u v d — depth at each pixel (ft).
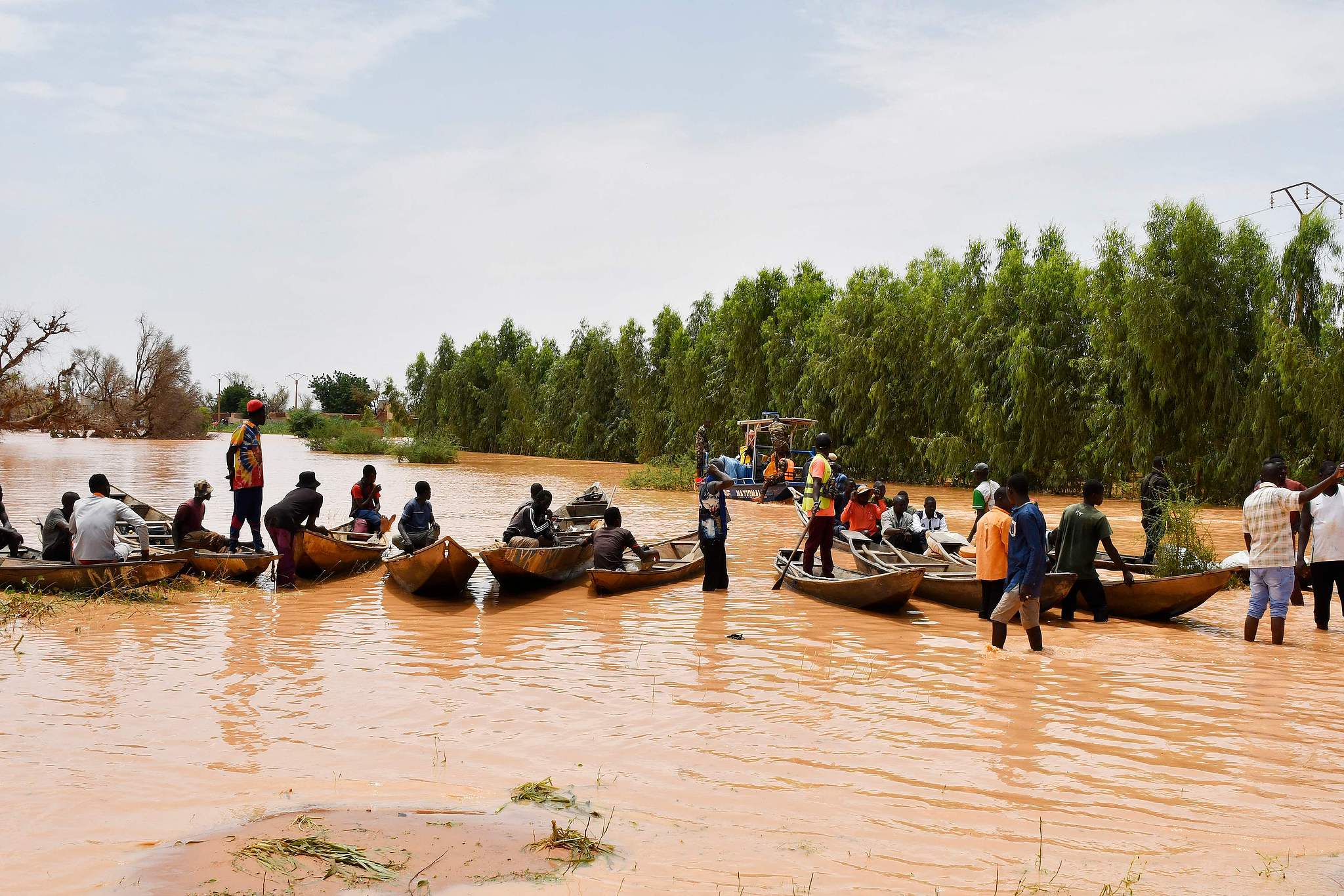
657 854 15.21
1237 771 19.27
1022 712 23.27
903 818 16.84
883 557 44.83
